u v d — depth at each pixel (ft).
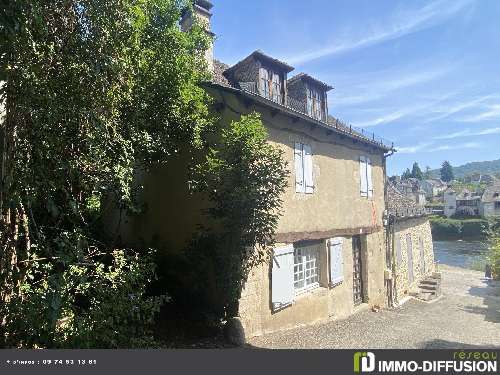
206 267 24.98
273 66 34.01
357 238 43.83
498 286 67.77
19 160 13.53
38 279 14.53
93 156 15.94
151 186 30.91
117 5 14.92
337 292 37.09
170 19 23.84
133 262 15.62
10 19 10.85
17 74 12.57
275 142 29.78
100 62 14.29
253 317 25.79
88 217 20.75
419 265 63.26
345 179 40.32
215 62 37.70
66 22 13.69
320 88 40.09
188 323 24.52
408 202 65.31
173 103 22.70
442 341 27.30
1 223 13.08
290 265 29.94
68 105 13.98
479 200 250.98
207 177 23.27
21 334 12.36
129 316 15.15
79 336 12.80
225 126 26.63
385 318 37.42
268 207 22.89
